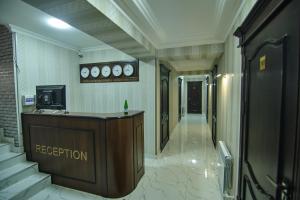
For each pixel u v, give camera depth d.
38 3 1.49
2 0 2.08
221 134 3.37
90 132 2.47
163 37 3.20
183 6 2.10
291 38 0.90
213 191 2.61
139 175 2.91
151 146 3.91
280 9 1.00
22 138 2.97
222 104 3.27
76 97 4.35
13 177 2.48
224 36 3.02
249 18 1.41
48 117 2.72
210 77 6.69
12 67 2.91
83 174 2.58
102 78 4.22
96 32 2.21
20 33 2.99
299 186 0.82
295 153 0.85
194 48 3.49
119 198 2.46
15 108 2.93
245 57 1.68
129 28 2.30
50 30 3.07
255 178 1.37
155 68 3.79
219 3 2.01
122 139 2.46
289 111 0.91
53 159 2.75
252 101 1.49
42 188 2.64
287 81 0.93
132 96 3.99
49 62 3.60
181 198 2.45
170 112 5.82
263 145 1.24
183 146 4.77
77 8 1.59
